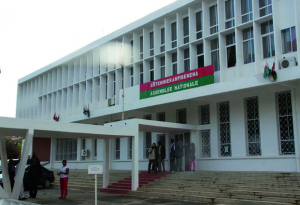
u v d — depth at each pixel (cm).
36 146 3403
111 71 2364
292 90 1439
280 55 1438
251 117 1612
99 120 2616
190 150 1733
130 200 1316
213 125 1750
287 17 1464
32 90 3431
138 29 2167
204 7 1759
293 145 1438
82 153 2688
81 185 1948
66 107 2884
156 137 2102
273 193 1089
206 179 1427
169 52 1948
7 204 629
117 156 2431
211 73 1627
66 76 2928
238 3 1622
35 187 1445
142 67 2178
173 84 1802
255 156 1537
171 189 1403
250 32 1609
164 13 1947
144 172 1788
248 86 1459
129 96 2084
